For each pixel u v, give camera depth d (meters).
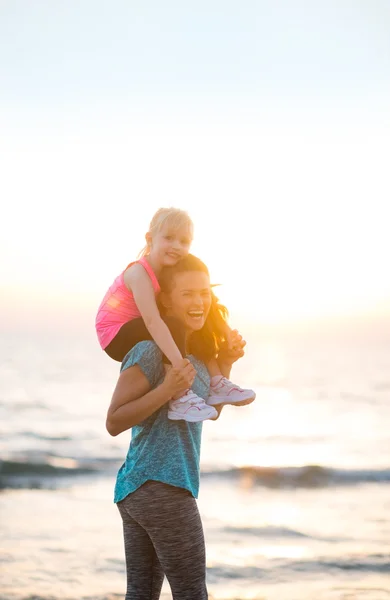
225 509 13.37
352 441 27.75
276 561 8.59
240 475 18.09
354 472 18.62
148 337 3.25
